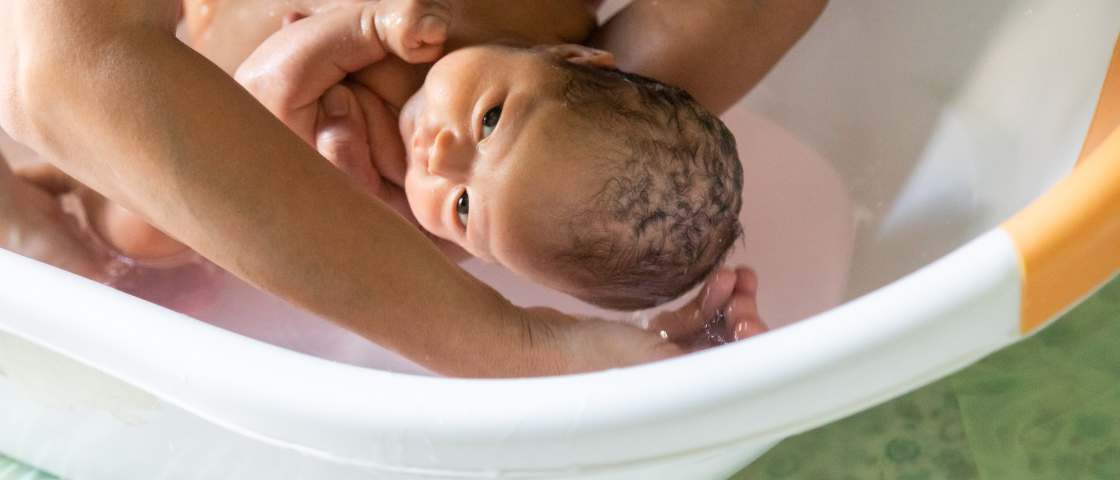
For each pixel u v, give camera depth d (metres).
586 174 0.71
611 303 0.84
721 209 0.78
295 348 0.93
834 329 0.42
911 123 0.92
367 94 0.83
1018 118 0.75
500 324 0.61
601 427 0.42
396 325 0.56
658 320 0.81
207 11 0.96
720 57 0.89
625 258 0.75
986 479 0.89
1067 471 0.88
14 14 0.51
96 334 0.49
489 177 0.71
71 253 0.89
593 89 0.74
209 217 0.51
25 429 0.87
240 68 0.83
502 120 0.71
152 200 0.52
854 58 1.00
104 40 0.49
